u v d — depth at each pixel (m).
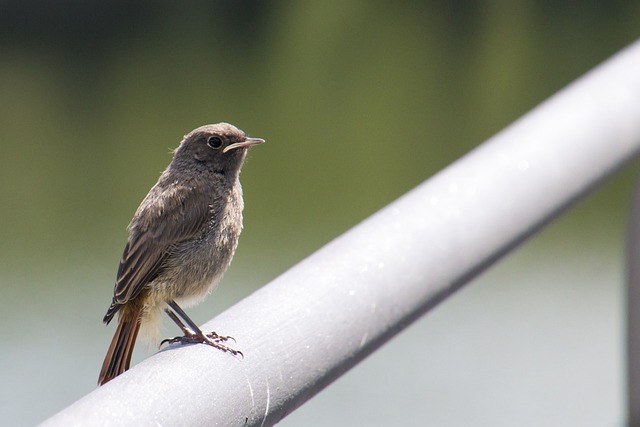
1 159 24.80
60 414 2.04
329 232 20.45
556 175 3.51
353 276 2.81
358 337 2.78
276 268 18.44
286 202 22.48
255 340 2.51
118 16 31.70
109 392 2.14
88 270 18.78
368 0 34.22
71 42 30.73
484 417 12.70
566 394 13.38
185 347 2.39
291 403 2.61
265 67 30.81
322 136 26.14
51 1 30.42
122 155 24.58
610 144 3.76
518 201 3.35
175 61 30.86
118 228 21.12
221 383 2.37
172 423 2.20
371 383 13.91
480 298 17.11
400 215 3.07
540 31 33.00
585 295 17.03
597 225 20.39
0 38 30.34
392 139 25.94
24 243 20.08
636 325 3.76
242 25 33.19
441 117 27.11
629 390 3.79
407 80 29.61
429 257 3.02
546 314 16.23
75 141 25.44
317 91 28.98
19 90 28.12
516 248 3.46
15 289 17.62
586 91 3.82
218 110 26.91
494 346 15.03
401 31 34.03
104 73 29.52
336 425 12.60
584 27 33.19
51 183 23.61
